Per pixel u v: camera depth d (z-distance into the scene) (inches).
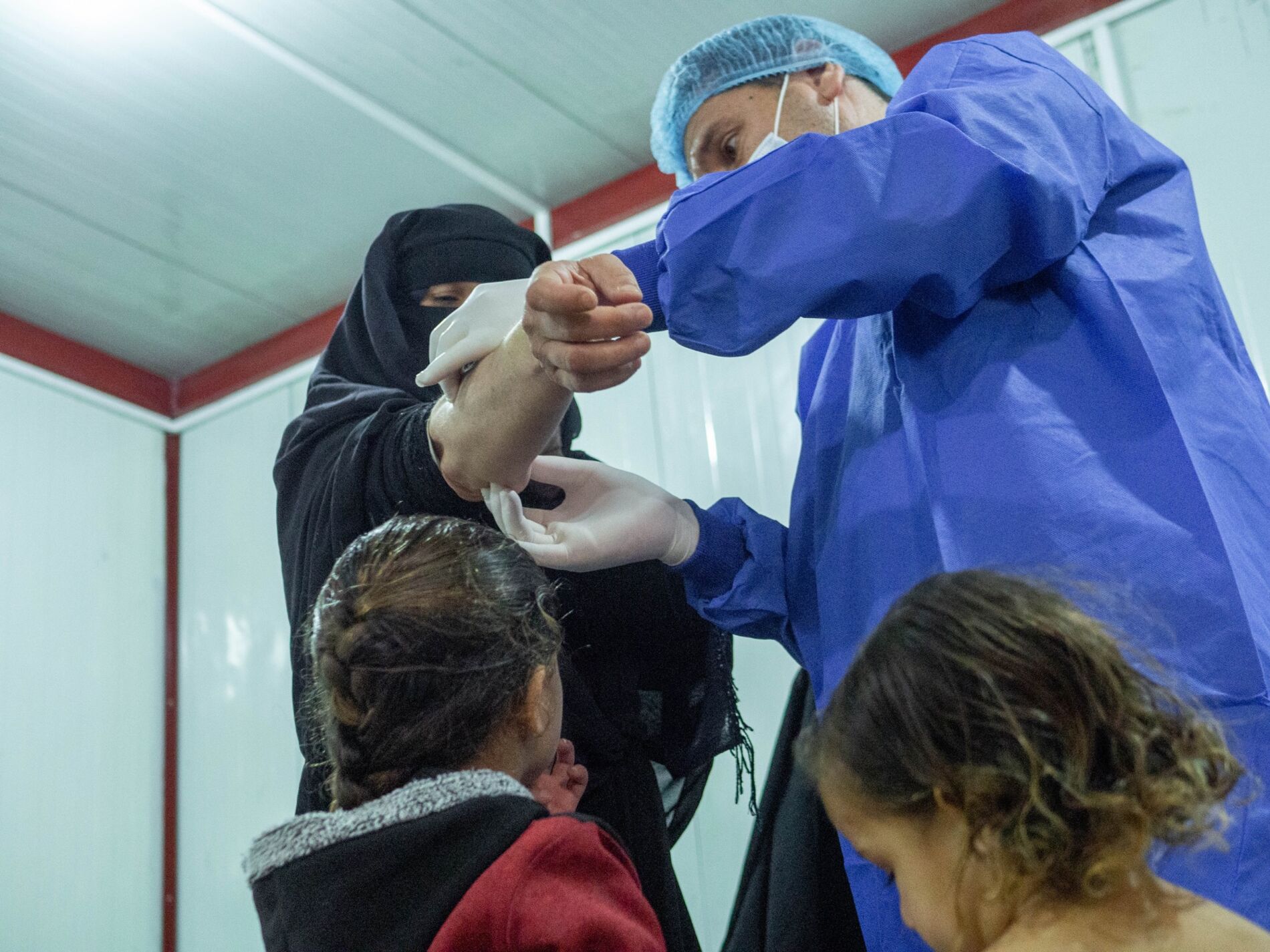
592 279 39.6
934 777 27.6
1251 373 46.9
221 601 148.2
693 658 57.5
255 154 125.0
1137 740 27.1
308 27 110.9
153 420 157.4
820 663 48.8
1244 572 39.4
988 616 28.8
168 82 115.7
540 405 42.6
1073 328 43.4
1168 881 35.1
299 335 151.5
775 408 117.0
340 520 50.4
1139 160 47.1
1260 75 99.5
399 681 38.0
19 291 144.5
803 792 58.1
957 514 41.4
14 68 113.8
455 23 110.8
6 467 142.0
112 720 143.3
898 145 41.3
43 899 132.6
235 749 142.3
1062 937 26.6
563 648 53.1
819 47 59.4
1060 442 41.3
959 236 40.6
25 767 134.9
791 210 40.9
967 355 43.5
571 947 33.6
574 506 49.6
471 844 35.9
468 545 41.3
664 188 127.3
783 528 52.3
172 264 140.6
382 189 130.6
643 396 124.3
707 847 110.5
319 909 35.7
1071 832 26.5
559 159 128.2
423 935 34.6
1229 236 97.3
